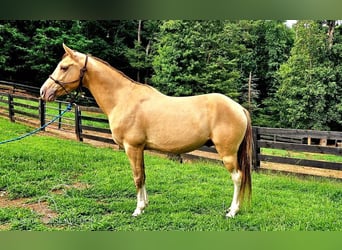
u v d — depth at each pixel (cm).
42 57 1905
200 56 1652
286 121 1920
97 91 418
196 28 1672
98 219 402
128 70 2223
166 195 490
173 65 1636
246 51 1981
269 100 2105
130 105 402
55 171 601
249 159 400
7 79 2064
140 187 416
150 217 404
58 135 963
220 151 394
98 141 925
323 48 1811
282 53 2419
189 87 1655
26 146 752
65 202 452
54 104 1478
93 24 2050
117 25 2156
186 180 572
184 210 433
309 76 1791
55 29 1888
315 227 382
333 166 573
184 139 390
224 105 388
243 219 393
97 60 423
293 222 394
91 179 562
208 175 609
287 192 520
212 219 398
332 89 1733
